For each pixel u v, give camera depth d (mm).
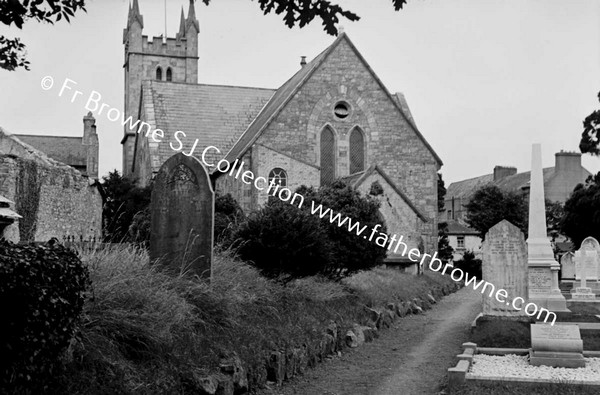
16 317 7199
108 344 9391
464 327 23188
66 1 8742
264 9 8758
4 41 9805
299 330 15648
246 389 11797
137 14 74125
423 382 14539
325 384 14148
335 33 8836
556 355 15031
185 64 75438
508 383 13281
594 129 61312
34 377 7535
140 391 9117
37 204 31047
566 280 50781
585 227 62062
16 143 35500
